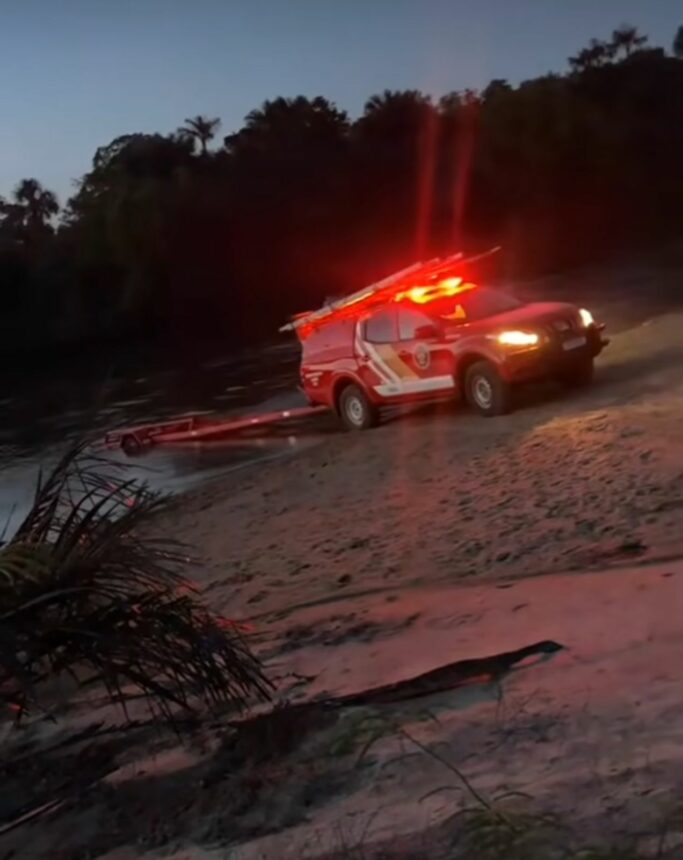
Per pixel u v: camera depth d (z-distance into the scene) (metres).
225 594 10.34
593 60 76.50
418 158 69.50
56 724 6.69
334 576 10.26
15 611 5.27
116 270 62.72
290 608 9.06
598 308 34.16
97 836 5.23
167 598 5.70
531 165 68.62
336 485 14.64
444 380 17.38
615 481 11.50
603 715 5.34
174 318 61.88
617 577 7.86
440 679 6.16
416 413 18.62
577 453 13.09
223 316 62.16
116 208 61.44
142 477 18.03
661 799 4.38
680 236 65.75
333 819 4.82
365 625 7.87
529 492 11.85
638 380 17.52
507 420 16.27
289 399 26.06
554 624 6.99
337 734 5.61
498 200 68.94
